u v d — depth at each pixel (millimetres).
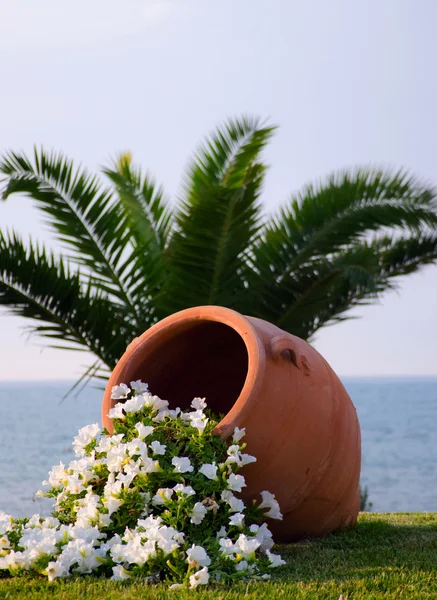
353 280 7129
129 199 8867
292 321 8055
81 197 7664
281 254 7957
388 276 8711
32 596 2654
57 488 3645
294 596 2703
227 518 3256
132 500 3189
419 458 39500
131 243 8359
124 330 7973
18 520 3715
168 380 4500
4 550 3137
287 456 3539
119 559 2889
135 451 3248
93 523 3205
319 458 3689
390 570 3199
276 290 7867
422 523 4934
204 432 3414
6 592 2721
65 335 7844
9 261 7465
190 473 3336
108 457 3381
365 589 2848
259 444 3463
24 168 7516
